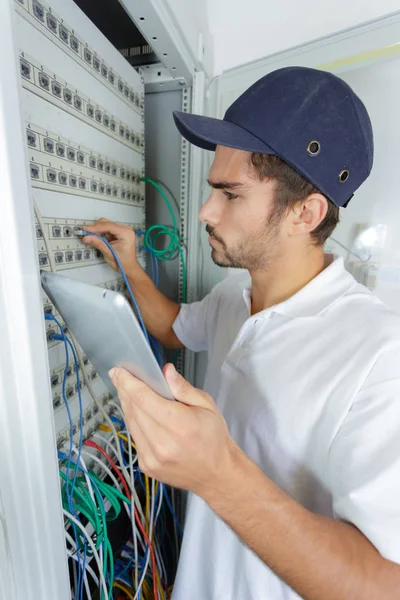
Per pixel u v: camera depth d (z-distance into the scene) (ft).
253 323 2.06
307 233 1.90
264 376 1.85
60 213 1.84
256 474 1.21
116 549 2.90
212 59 3.31
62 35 1.71
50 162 1.70
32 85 1.50
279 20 3.04
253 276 2.18
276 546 1.17
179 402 1.09
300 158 1.69
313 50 2.66
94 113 2.11
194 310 3.20
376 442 1.26
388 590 1.09
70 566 2.25
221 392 2.18
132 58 3.06
